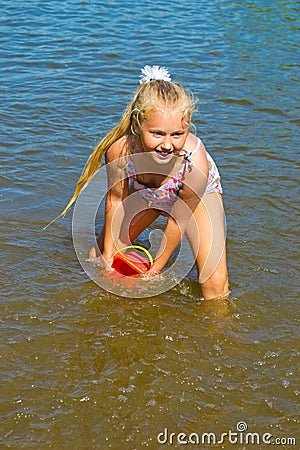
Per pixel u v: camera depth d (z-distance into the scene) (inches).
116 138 165.2
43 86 312.5
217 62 359.6
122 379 141.0
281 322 162.1
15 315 159.5
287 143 266.5
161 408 133.6
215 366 145.9
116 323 159.5
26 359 145.5
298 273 183.2
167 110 149.1
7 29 398.9
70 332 155.1
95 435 126.3
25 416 129.9
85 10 454.9
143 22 433.1
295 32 427.2
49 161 240.5
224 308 166.7
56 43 377.1
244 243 196.5
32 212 207.5
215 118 287.3
